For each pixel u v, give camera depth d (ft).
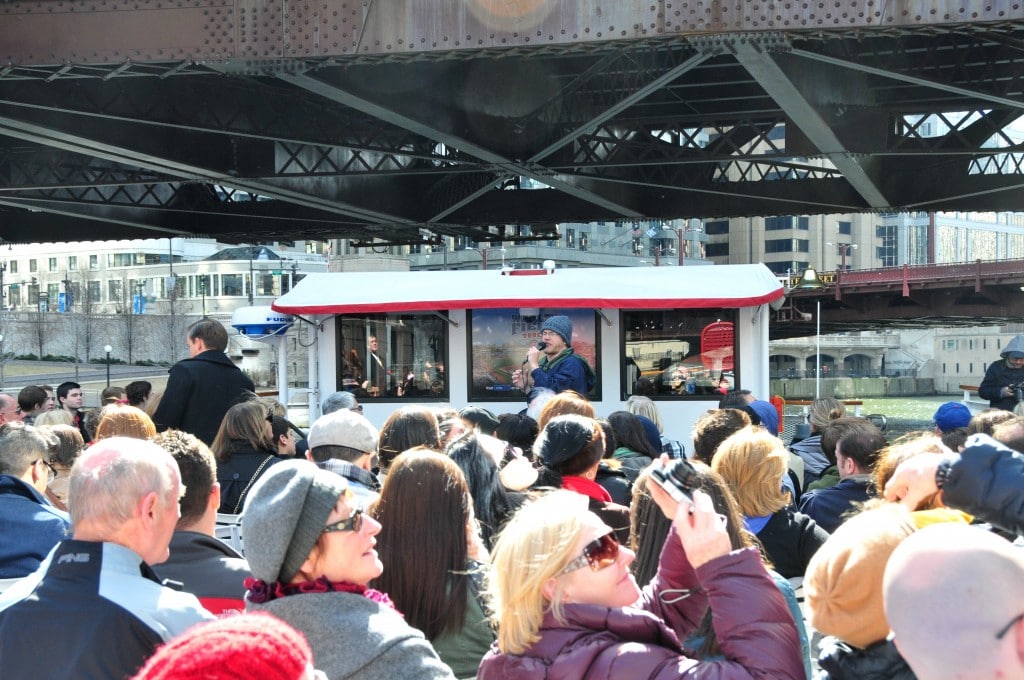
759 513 14.80
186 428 25.72
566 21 39.65
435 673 9.14
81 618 9.48
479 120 53.42
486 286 44.65
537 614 8.81
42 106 49.90
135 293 396.57
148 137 58.23
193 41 41.70
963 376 419.95
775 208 81.82
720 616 8.52
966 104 59.47
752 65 42.37
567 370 31.71
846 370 434.30
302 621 9.19
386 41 40.75
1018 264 171.42
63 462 21.81
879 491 14.88
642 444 23.81
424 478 11.98
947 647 5.83
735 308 43.93
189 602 10.09
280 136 57.67
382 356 46.39
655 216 83.30
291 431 24.53
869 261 526.57
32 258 446.60
